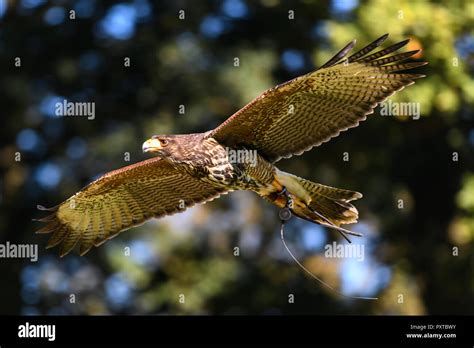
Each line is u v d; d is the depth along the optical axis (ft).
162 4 68.74
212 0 68.13
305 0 63.46
